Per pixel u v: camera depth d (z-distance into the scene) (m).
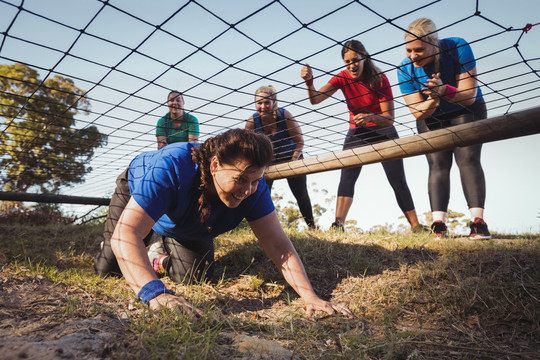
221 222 2.10
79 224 5.10
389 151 3.08
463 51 2.90
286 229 3.79
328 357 1.44
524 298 2.00
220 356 1.26
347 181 4.11
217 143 1.67
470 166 3.37
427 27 2.84
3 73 11.36
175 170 1.83
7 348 1.16
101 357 1.16
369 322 1.90
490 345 1.62
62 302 1.66
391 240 3.22
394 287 2.30
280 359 1.33
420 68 3.14
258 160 1.58
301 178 4.35
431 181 3.62
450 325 1.83
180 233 2.25
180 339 1.32
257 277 2.65
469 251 2.83
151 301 1.60
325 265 2.79
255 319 1.81
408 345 1.61
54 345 1.18
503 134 2.45
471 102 3.00
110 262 2.42
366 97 3.62
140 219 1.74
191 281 2.47
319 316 1.90
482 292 2.09
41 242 3.85
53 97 10.59
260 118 4.13
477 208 3.34
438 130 2.77
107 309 1.59
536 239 3.22
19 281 1.97
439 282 2.31
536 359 1.46
